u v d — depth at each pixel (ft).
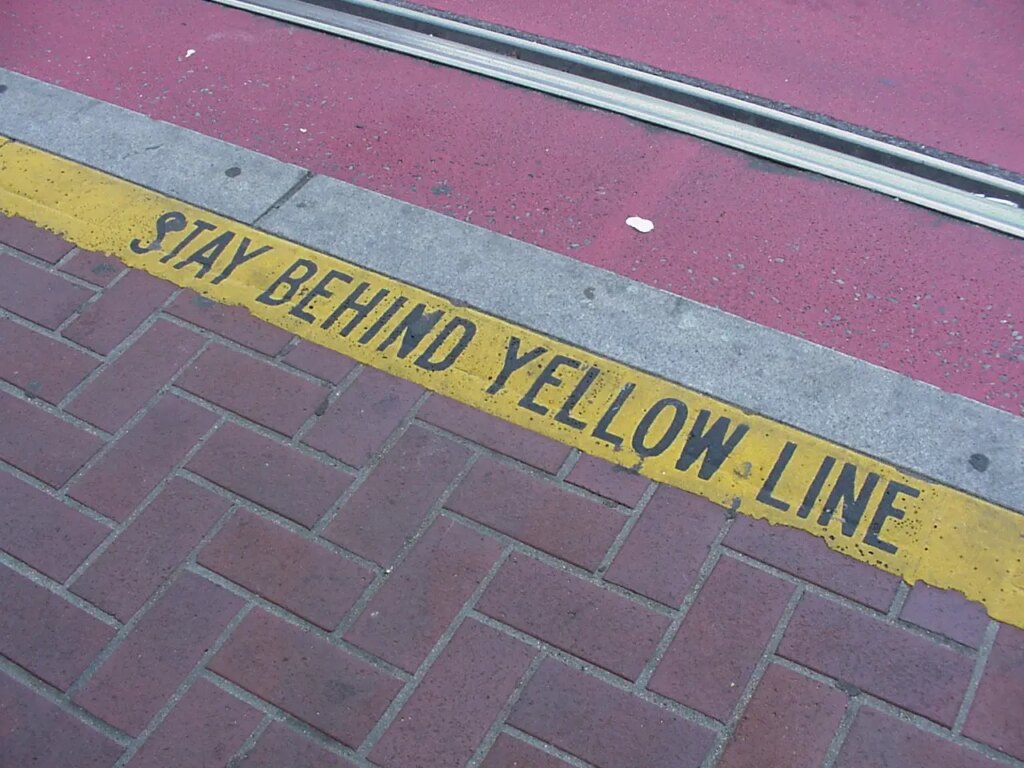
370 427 9.60
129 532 8.91
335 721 7.80
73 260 11.17
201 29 14.60
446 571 8.61
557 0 15.02
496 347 10.20
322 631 8.29
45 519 9.03
